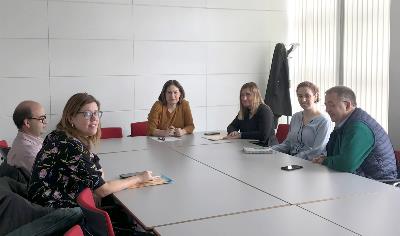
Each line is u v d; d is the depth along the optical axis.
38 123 2.88
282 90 6.16
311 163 3.08
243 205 2.11
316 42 5.92
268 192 2.33
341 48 5.44
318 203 2.12
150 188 2.44
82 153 2.30
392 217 1.90
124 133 5.80
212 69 6.18
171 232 1.76
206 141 4.14
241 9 6.25
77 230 1.46
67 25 5.38
